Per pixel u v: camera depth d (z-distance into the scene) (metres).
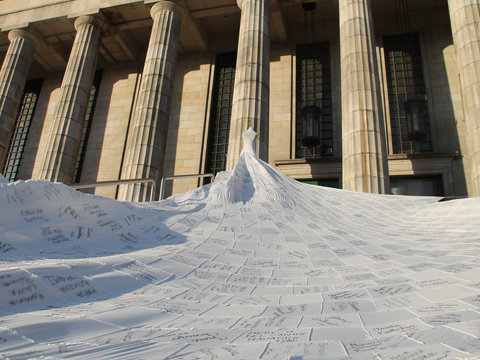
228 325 2.99
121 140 22.69
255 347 2.48
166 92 18.36
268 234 6.11
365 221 7.51
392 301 3.48
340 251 5.44
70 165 18.55
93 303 3.32
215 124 22.12
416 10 20.58
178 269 4.46
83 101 19.61
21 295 3.17
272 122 20.64
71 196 5.27
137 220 5.88
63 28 22.03
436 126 18.61
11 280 3.23
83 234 5.10
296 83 21.30
